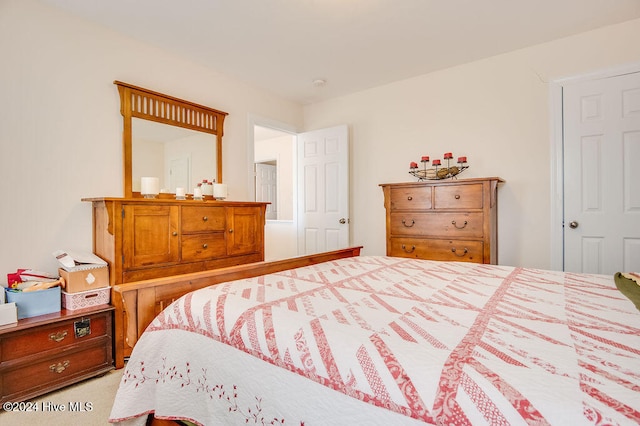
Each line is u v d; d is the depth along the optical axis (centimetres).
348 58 297
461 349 75
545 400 56
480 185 263
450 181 275
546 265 274
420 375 67
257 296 120
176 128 285
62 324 185
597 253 255
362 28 248
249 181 351
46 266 211
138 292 123
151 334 118
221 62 303
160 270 228
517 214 286
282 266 182
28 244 204
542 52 274
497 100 295
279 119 393
